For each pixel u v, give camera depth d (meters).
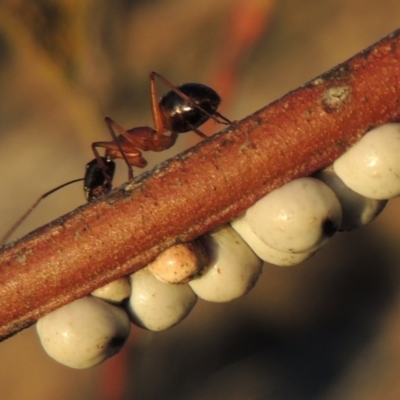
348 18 0.60
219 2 0.64
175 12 0.65
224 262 0.13
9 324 0.13
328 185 0.13
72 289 0.13
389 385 0.40
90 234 0.13
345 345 0.44
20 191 0.59
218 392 0.43
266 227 0.13
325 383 0.42
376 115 0.12
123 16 0.33
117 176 0.29
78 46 0.31
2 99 0.64
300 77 0.58
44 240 0.13
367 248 0.48
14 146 0.62
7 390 0.45
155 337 0.44
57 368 0.44
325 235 0.13
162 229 0.13
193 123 0.20
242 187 0.13
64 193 0.57
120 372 0.30
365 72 0.13
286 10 0.60
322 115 0.13
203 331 0.46
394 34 0.13
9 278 0.13
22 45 0.31
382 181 0.12
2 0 0.30
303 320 0.46
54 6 0.30
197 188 0.13
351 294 0.46
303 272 0.47
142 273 0.13
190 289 0.13
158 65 0.61
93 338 0.13
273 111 0.13
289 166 0.13
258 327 0.46
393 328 0.44
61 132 0.60
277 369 0.44
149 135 0.20
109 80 0.33
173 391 0.43
